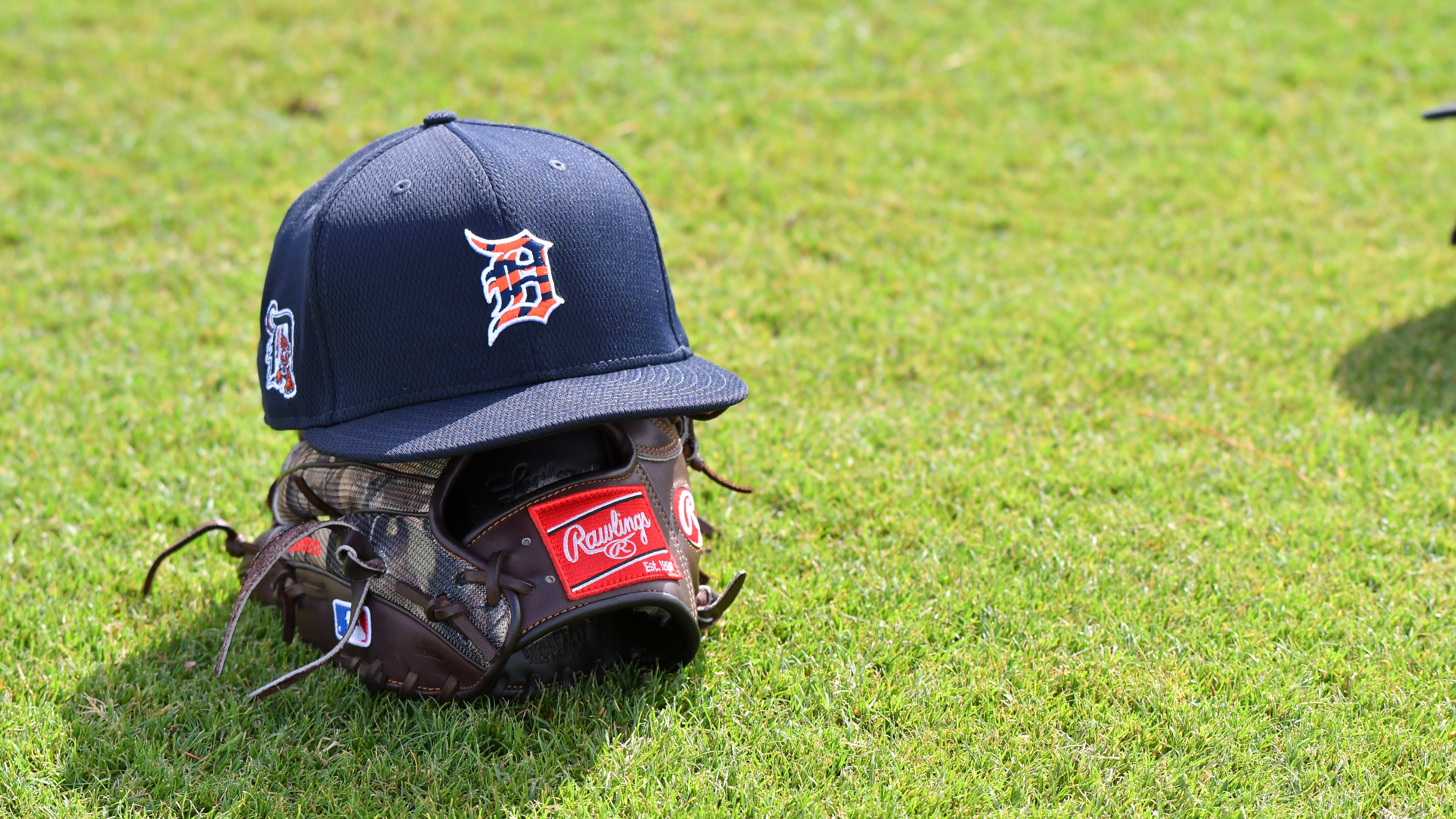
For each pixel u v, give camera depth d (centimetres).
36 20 821
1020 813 231
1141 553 320
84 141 666
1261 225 581
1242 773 242
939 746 250
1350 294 502
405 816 228
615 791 236
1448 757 246
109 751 244
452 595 241
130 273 519
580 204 244
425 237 232
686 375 245
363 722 252
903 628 286
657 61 793
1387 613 292
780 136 689
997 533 329
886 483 358
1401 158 666
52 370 431
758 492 352
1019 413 405
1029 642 279
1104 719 257
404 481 243
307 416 240
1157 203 615
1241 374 433
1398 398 409
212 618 290
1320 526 330
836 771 244
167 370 434
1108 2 891
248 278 520
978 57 802
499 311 230
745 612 292
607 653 265
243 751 246
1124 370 434
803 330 479
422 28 831
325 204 241
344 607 257
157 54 780
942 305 493
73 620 288
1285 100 750
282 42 806
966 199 619
